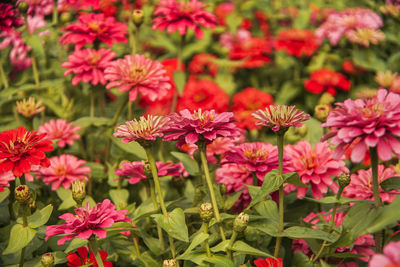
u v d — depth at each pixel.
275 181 0.94
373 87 1.72
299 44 1.77
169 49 1.76
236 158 1.03
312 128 1.25
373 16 1.78
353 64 1.76
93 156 1.34
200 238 0.94
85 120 1.24
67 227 0.90
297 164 1.09
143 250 1.07
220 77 1.75
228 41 1.91
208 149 1.19
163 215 0.96
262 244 1.06
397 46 1.88
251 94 1.41
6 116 1.44
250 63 1.70
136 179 1.08
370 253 1.05
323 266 0.99
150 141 0.95
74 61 1.25
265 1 2.15
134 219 0.97
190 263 0.98
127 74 1.21
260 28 2.07
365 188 1.08
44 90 1.44
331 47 1.93
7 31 1.32
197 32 1.34
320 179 1.08
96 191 1.26
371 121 0.87
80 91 1.50
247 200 1.09
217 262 0.93
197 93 1.39
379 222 0.89
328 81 1.62
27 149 0.99
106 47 1.42
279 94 1.73
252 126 1.36
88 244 0.97
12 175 1.01
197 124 0.94
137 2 1.80
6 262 1.03
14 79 1.50
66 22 1.46
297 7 2.15
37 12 1.41
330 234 0.96
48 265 0.96
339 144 0.91
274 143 1.40
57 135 1.25
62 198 1.17
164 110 1.40
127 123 0.96
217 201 1.06
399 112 0.87
